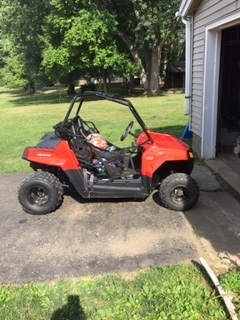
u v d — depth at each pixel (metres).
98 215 3.83
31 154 3.79
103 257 2.96
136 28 20.62
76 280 2.66
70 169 3.77
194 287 2.49
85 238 3.32
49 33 21.58
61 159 3.76
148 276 2.65
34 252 3.10
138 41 22.80
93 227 3.54
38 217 3.87
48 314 2.32
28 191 3.85
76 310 2.34
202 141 5.78
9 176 5.55
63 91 33.91
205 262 2.71
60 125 3.80
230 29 5.84
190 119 6.81
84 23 19.30
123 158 3.87
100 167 3.87
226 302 2.26
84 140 3.86
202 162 5.70
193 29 6.20
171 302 2.35
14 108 19.11
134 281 2.61
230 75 6.25
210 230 3.34
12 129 10.63
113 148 4.08
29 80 32.47
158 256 2.93
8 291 2.57
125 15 22.73
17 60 31.34
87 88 27.55
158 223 3.55
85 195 3.88
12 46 32.62
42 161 3.76
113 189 3.84
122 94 26.55
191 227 3.42
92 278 2.67
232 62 6.17
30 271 2.80
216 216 3.66
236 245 3.04
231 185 4.50
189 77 6.68
